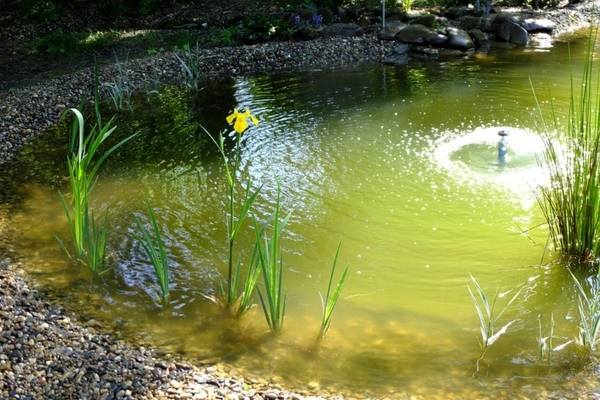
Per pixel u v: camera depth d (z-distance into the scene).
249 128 6.09
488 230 4.05
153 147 5.77
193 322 3.34
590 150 3.57
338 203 4.46
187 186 4.88
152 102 7.19
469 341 3.12
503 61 8.04
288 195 4.61
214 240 4.10
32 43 9.65
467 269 3.68
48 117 6.68
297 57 8.62
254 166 5.14
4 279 3.66
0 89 7.68
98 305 3.48
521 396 2.73
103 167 5.35
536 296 3.42
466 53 8.56
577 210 3.65
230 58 8.58
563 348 3.03
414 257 3.81
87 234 3.68
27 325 3.21
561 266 3.65
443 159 5.09
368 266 3.75
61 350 3.03
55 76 8.06
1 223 4.42
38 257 3.96
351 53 8.66
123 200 4.70
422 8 10.23
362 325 3.27
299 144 5.57
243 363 3.01
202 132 6.08
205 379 2.85
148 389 2.77
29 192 4.96
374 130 5.82
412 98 6.73
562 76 7.20
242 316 3.36
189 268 3.81
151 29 10.14
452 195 4.50
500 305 3.37
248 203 3.18
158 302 3.51
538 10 10.23
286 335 3.21
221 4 11.05
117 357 2.99
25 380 2.79
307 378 2.90
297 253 3.89
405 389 2.81
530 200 4.38
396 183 4.73
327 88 7.35
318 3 10.25
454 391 2.78
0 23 10.60
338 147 5.45
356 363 2.99
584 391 2.74
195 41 9.31
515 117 5.93
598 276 3.27
